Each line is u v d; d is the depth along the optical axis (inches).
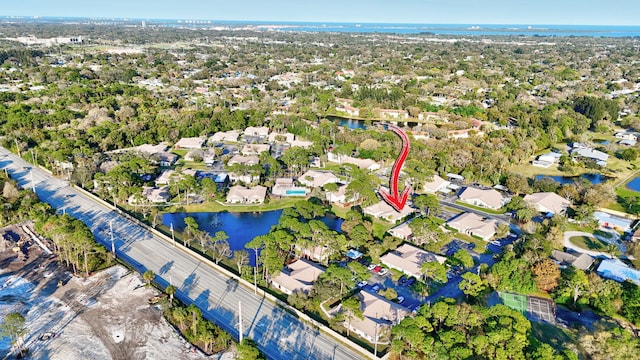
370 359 3710.6
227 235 5831.7
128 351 3695.9
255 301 4446.4
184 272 4916.3
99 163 7824.8
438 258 5231.3
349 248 5531.5
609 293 4426.7
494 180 7760.8
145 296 4441.4
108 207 6515.8
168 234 5826.8
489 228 5994.1
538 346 3457.2
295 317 4227.4
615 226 6230.3
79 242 4675.2
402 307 4269.2
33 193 6550.2
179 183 6776.6
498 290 4751.5
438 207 6318.9
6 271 4803.2
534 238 5364.2
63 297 4387.3
